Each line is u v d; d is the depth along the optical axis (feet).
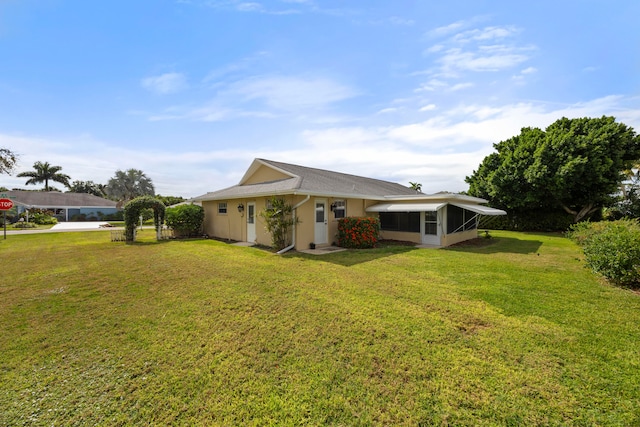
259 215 52.75
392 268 31.78
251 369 12.47
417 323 16.99
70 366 12.80
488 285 24.86
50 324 17.25
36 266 33.73
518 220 87.66
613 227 28.12
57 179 203.41
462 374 11.89
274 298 21.71
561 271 29.96
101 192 241.96
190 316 18.38
